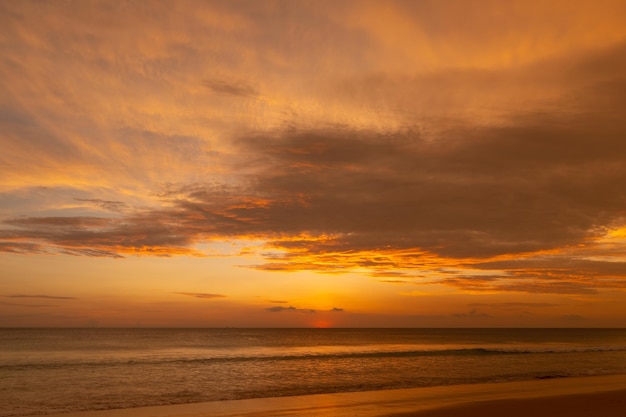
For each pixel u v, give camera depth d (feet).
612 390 75.87
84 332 445.78
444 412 56.49
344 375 105.60
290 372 112.06
